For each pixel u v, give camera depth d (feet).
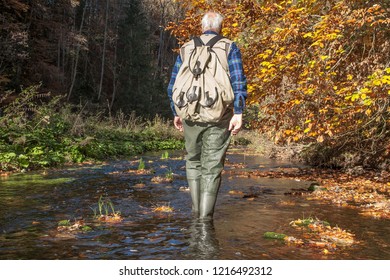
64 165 31.04
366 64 22.50
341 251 9.61
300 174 27.99
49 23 97.35
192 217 13.10
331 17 20.75
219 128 13.02
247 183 22.75
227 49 12.73
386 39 23.63
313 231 11.51
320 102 22.25
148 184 20.98
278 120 24.38
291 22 22.57
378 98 19.43
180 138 75.31
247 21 27.20
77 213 13.52
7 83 76.13
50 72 91.66
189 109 12.39
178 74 12.80
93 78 128.16
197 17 28.94
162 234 10.82
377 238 10.98
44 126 42.22
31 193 17.58
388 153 28.60
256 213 14.11
